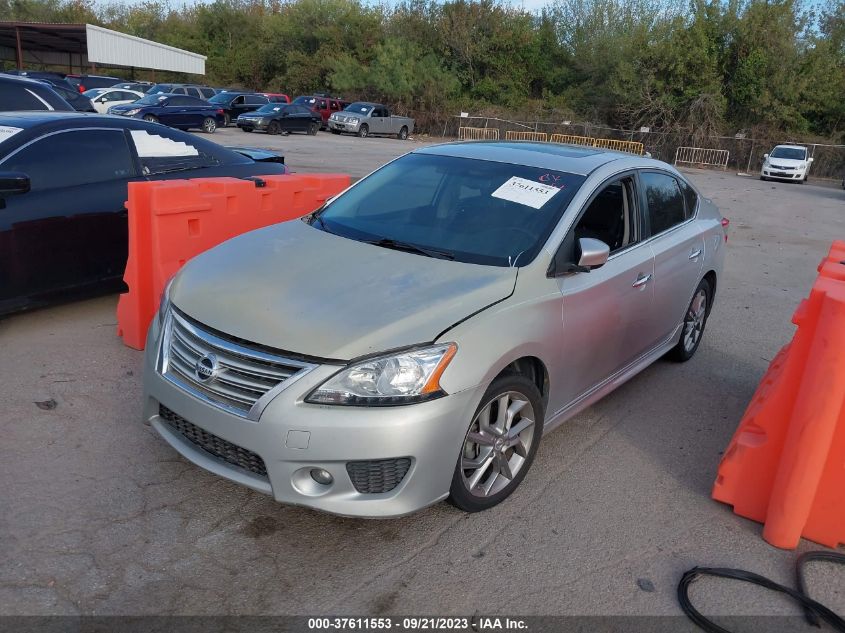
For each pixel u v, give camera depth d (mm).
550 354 3617
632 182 4613
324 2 52938
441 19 48219
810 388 3219
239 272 3512
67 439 3877
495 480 3518
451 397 3021
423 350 3000
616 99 42375
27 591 2762
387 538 3266
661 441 4434
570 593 2992
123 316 5125
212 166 6445
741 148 38250
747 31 38500
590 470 4020
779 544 3408
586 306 3877
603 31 46312
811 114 40125
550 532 3400
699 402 5066
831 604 3059
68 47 44719
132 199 4832
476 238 3867
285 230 4148
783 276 9680
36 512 3236
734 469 3629
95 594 2783
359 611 2805
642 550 3316
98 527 3178
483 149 4707
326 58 49812
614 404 4941
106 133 5730
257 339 3006
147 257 4969
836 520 3379
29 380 4523
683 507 3705
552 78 48875
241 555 3082
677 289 5023
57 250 5312
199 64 43250
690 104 39375
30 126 5332
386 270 3516
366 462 2932
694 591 3061
